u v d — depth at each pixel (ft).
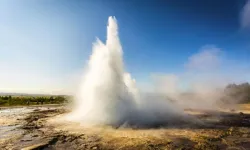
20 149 32.12
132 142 36.11
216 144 35.58
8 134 42.16
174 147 33.58
